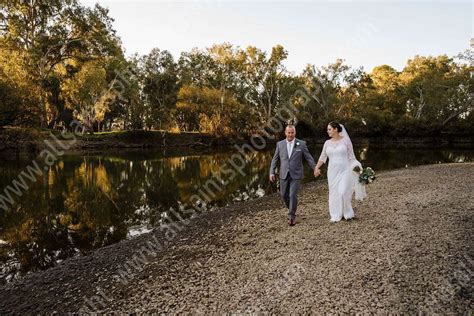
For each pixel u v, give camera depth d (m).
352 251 5.86
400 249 5.73
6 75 35.78
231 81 54.75
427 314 3.92
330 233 6.99
